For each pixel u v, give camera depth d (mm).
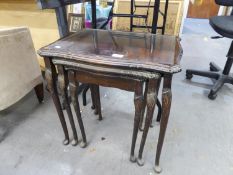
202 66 2131
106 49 843
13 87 1171
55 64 860
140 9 2822
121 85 813
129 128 1285
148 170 1013
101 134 1234
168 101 773
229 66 1672
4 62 1080
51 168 1021
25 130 1260
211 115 1404
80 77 872
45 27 1519
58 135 1226
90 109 1455
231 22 1472
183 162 1054
